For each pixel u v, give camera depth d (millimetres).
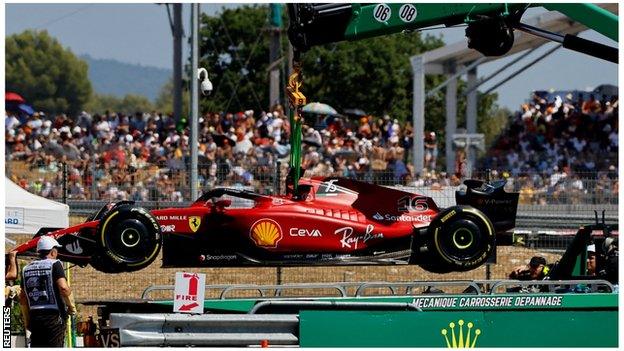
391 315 46844
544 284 53344
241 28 180875
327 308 49094
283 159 96125
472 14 53500
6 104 116938
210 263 53875
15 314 55250
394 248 54500
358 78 167500
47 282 48094
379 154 103500
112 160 98562
